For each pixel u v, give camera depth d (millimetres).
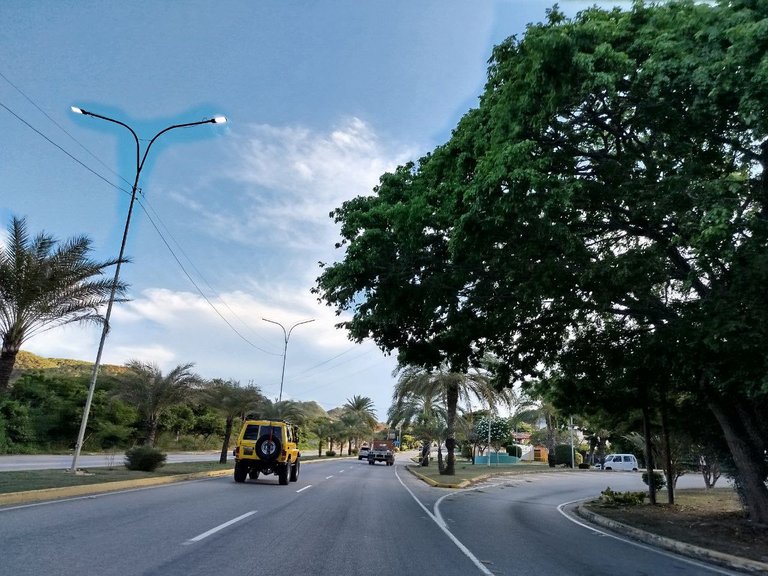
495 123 11711
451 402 36625
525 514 17250
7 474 17812
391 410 52625
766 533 13180
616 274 11711
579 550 10844
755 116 9062
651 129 12016
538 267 12383
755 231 10203
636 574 8781
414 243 13578
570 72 10555
